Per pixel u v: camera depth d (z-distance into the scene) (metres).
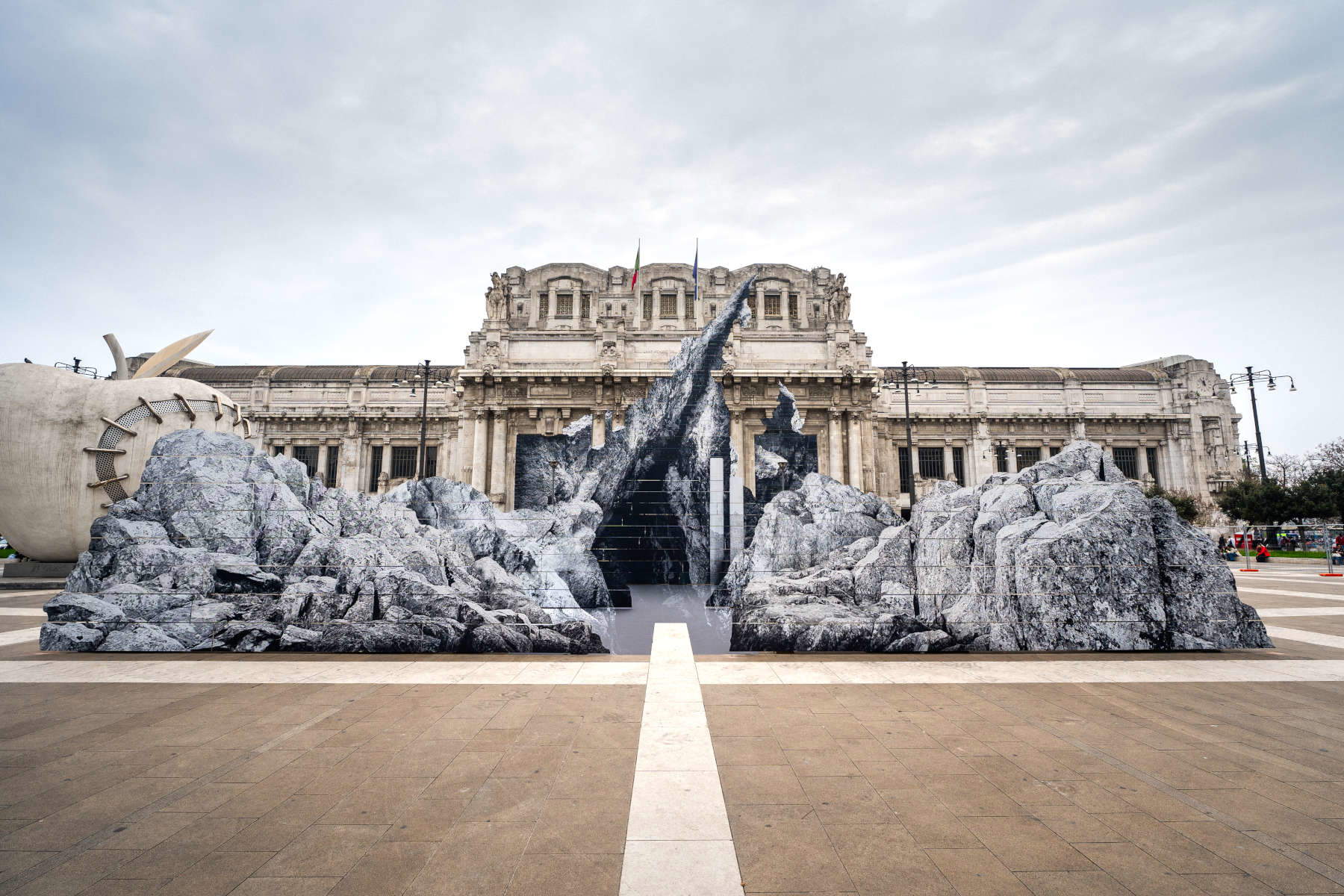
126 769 7.13
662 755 7.56
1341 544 47.31
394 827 5.83
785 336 50.25
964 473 63.06
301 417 60.84
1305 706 9.62
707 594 14.45
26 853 5.36
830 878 5.02
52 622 13.09
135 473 27.88
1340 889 4.87
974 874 5.07
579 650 13.33
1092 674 11.49
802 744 7.95
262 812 6.12
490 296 51.34
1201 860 5.29
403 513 14.27
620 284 57.56
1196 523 54.47
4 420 26.67
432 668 11.83
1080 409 63.16
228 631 13.21
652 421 15.66
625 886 4.90
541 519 14.51
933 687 10.62
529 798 6.41
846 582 13.70
